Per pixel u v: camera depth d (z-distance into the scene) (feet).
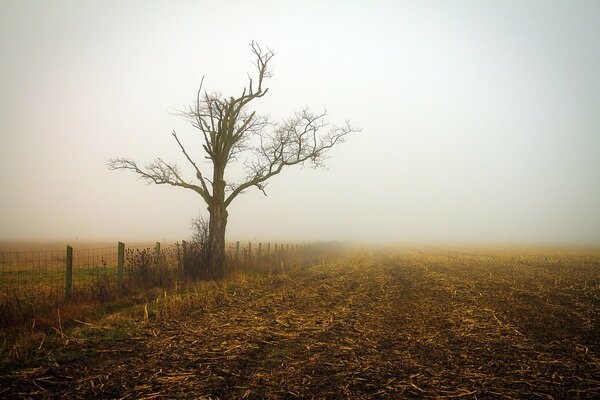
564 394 22.33
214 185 75.36
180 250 71.20
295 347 30.37
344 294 54.95
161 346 29.68
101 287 45.34
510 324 37.50
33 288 49.29
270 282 64.18
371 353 29.07
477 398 21.76
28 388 21.97
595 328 36.19
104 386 22.40
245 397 21.35
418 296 53.26
